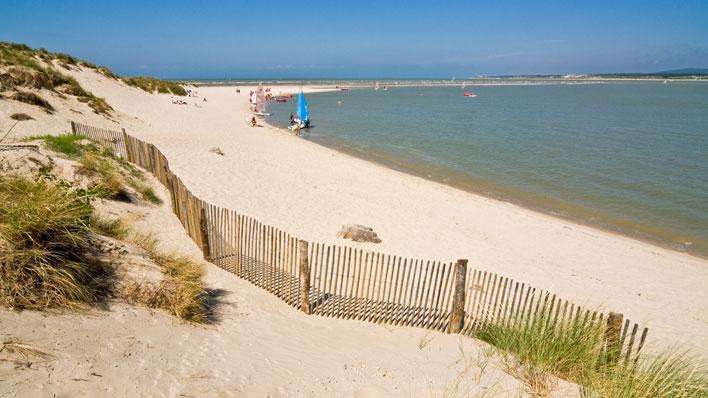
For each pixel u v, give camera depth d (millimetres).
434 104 83312
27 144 12258
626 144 37094
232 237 9242
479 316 7734
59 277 4742
